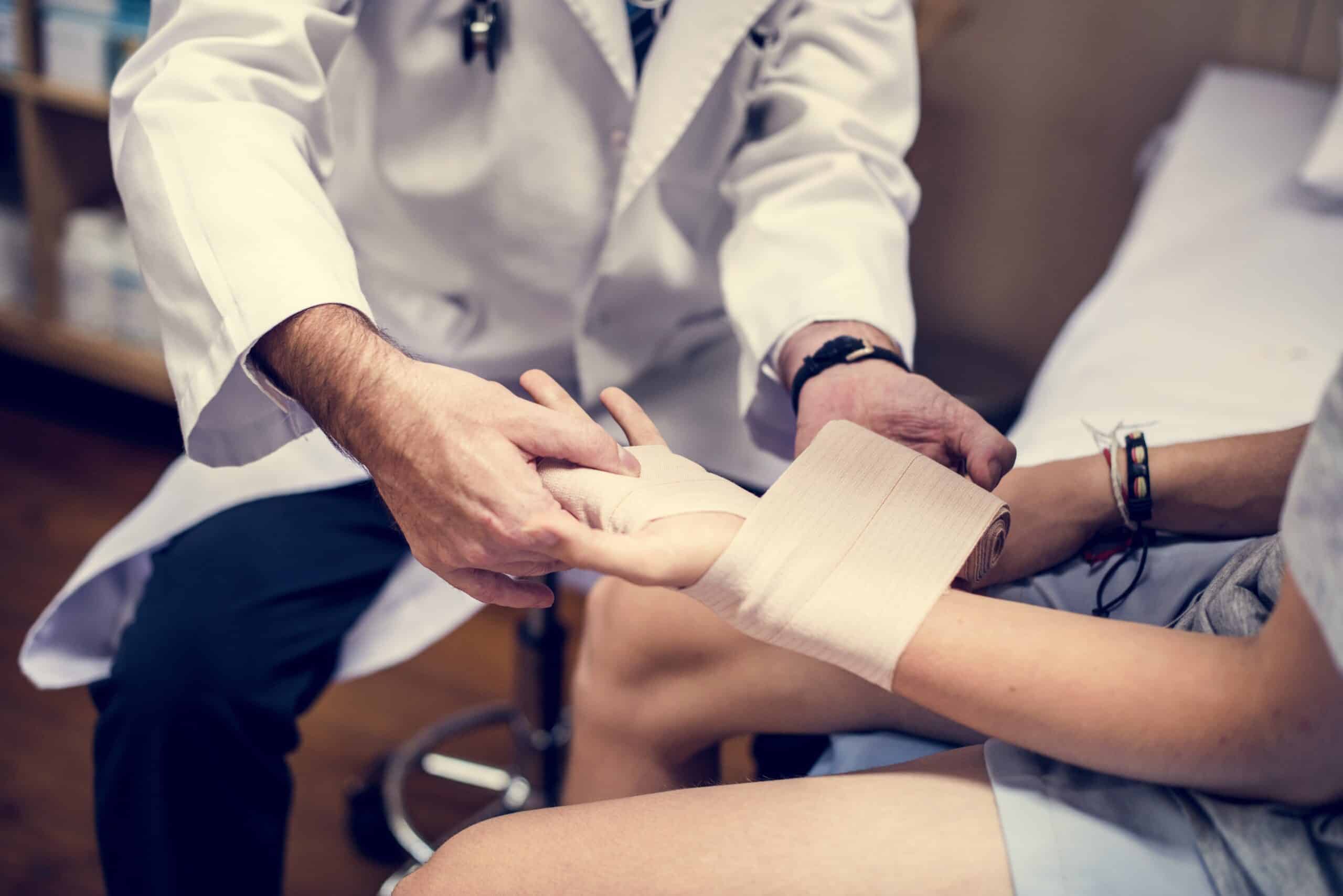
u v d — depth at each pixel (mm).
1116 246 2002
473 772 1431
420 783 1434
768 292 905
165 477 1092
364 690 1571
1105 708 515
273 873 1012
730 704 759
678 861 550
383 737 1501
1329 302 1280
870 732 731
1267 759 498
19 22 1787
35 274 1969
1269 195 1526
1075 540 744
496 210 1008
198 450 785
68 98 1802
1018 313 2105
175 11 856
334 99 986
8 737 1436
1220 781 517
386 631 1067
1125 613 699
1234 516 734
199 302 734
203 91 781
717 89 1018
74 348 1981
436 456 629
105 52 1780
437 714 1545
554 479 632
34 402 2102
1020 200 2021
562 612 1705
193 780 952
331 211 786
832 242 913
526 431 632
